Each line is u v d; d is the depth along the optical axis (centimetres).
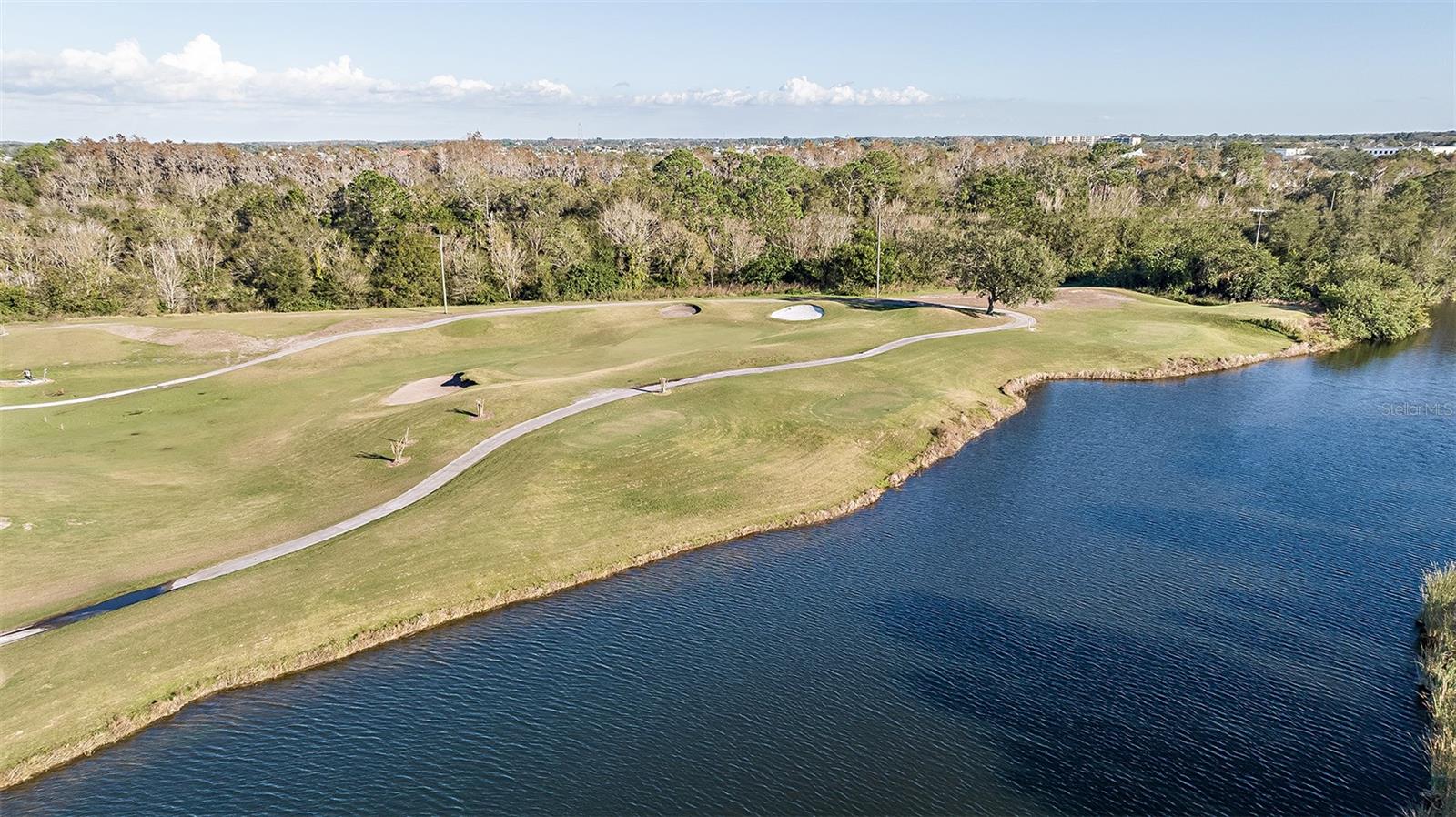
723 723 2616
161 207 11844
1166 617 3203
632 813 2245
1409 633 3078
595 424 5044
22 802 2348
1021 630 3130
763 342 7212
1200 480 4581
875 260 10681
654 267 11325
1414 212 11512
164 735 2619
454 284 10250
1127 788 2327
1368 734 2542
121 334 7788
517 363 6925
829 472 4659
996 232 8762
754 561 3750
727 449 4847
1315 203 13812
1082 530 3988
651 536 3941
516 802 2294
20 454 5006
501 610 3362
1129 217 12781
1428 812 2222
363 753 2509
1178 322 8269
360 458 4816
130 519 4053
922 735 2547
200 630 3072
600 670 2925
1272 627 3125
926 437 5200
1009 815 2225
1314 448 5066
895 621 3203
